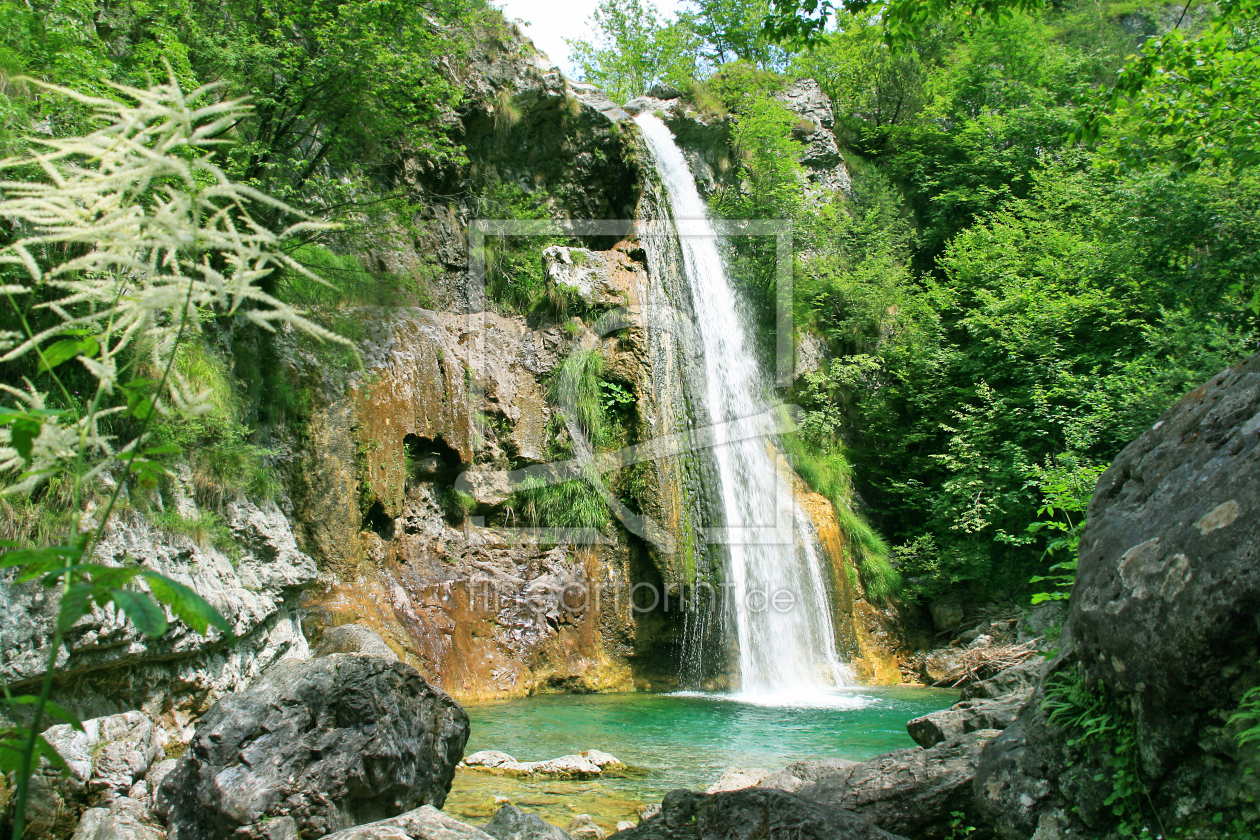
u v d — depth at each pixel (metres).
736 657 15.77
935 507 19.89
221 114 2.13
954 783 5.34
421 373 14.69
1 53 7.97
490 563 14.80
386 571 13.45
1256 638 3.41
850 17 10.30
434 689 6.21
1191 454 4.15
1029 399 18.80
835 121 29.17
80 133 7.69
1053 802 4.33
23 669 5.95
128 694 7.05
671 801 5.10
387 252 16.06
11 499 6.38
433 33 14.02
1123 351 17.95
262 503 10.34
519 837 5.29
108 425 7.55
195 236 1.86
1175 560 3.73
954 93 28.52
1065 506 5.89
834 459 20.88
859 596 18.55
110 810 5.70
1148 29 39.31
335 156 14.34
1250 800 3.46
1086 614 4.16
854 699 14.37
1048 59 29.09
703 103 24.56
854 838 4.48
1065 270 19.98
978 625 18.22
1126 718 4.02
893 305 23.02
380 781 5.49
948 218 27.05
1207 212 16.88
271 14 12.19
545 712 12.37
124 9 11.11
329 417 13.08
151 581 1.87
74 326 1.97
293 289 13.07
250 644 8.73
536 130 19.59
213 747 5.35
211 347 10.79
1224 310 16.25
